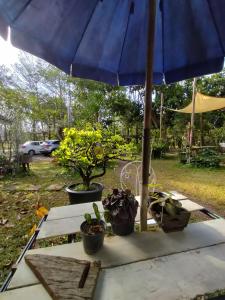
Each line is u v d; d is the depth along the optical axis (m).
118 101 12.00
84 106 11.95
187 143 9.03
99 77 2.05
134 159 3.17
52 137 15.65
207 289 0.98
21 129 8.27
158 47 2.07
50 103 16.80
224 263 1.15
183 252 1.24
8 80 16.23
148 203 1.54
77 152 3.20
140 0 1.80
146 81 1.44
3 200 4.23
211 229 1.51
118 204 1.42
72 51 1.82
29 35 1.55
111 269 1.10
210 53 1.86
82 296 0.91
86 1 1.63
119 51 2.04
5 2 1.38
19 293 0.95
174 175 6.32
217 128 11.91
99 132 3.36
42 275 1.02
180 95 12.77
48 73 16.80
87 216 1.37
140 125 12.27
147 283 1.01
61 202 4.05
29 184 5.47
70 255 1.22
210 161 7.45
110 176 6.05
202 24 1.78
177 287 0.98
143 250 1.26
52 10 1.54
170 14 1.86
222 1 1.61
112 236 1.42
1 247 2.53
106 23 1.83
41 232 1.48
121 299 0.92
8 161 6.93
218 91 12.71
